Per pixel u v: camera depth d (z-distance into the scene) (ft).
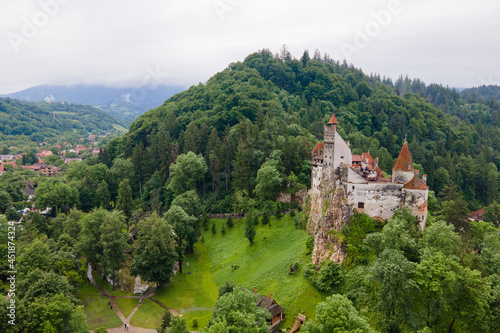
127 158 567.59
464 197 551.18
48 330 182.09
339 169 302.04
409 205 272.92
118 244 296.30
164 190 470.80
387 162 529.45
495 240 267.59
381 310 200.13
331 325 164.45
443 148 654.94
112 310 269.23
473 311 188.14
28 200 546.67
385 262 201.57
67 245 298.56
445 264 198.70
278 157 419.95
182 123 590.14
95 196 478.59
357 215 277.85
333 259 262.88
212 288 307.78
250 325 173.27
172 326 188.65
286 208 399.24
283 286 273.75
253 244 351.87
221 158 450.71
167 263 295.28
